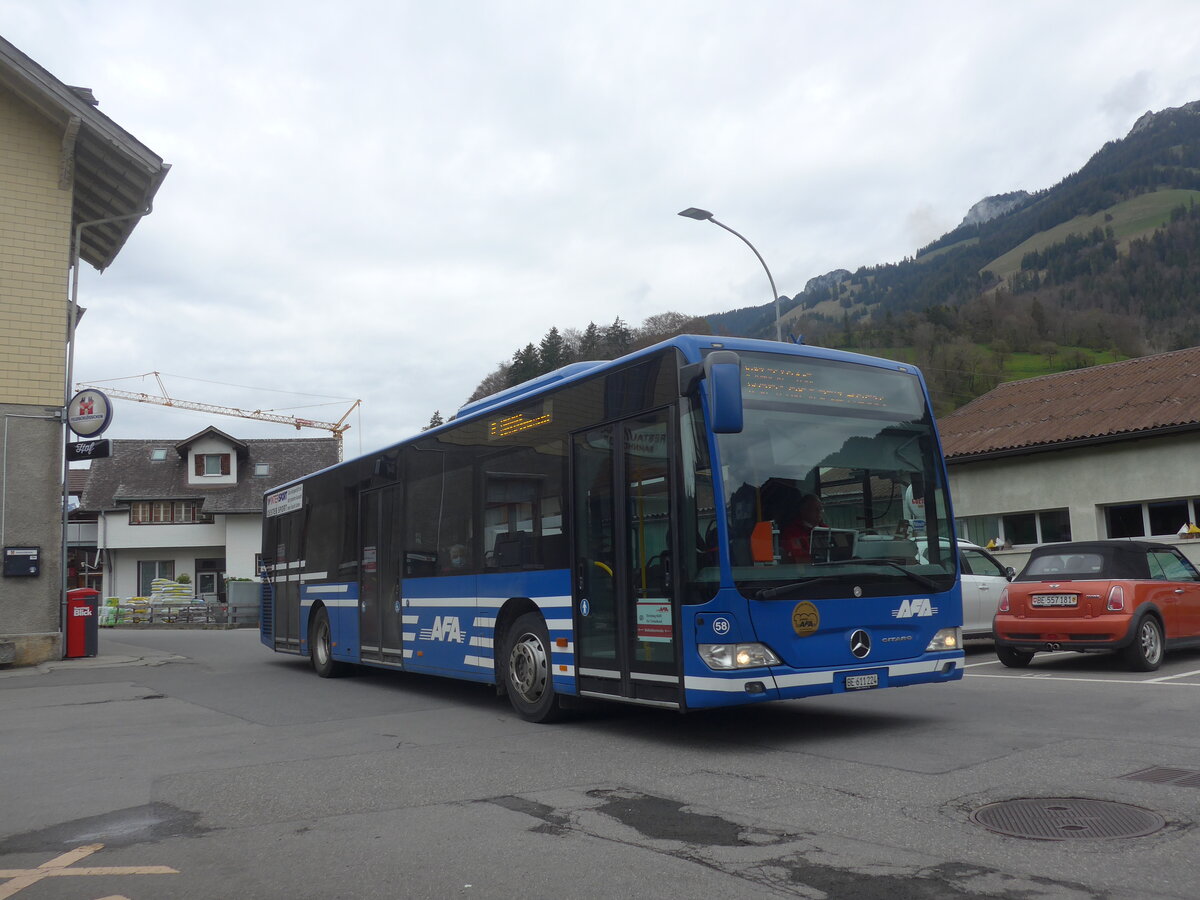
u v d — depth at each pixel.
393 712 10.38
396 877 4.63
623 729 8.75
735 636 7.21
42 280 17.03
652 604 7.83
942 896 4.13
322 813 5.92
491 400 11.16
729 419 7.09
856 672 7.66
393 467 12.63
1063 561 12.91
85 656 17.69
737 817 5.51
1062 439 23.16
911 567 8.13
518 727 9.09
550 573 9.13
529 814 5.73
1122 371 27.09
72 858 5.12
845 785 6.19
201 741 8.69
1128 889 4.13
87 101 17.53
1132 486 22.45
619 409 8.34
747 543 7.38
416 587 11.73
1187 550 21.22
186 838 5.46
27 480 16.69
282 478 56.66
